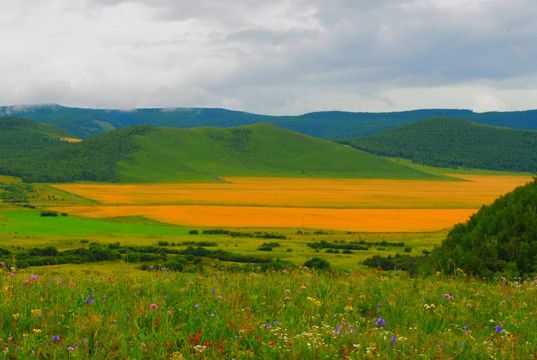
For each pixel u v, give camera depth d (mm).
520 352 7984
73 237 111250
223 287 12359
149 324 8984
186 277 13633
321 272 16047
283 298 11469
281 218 172625
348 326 9023
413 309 10703
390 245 107375
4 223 135000
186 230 135750
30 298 10242
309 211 196500
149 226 142125
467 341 8305
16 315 8930
